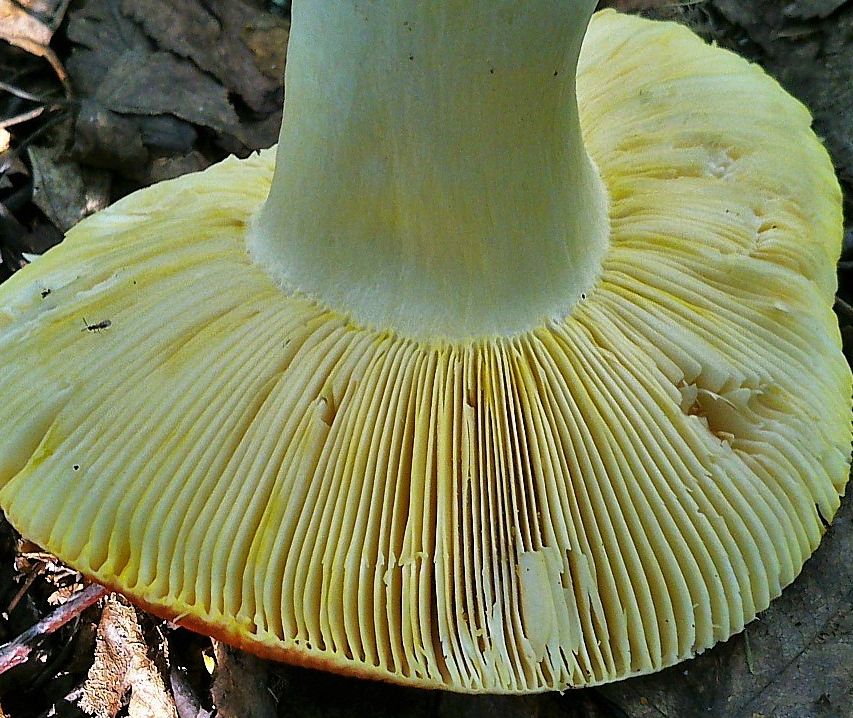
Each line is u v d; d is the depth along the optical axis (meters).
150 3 0.22
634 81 0.13
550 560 0.10
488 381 0.10
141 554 0.10
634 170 0.12
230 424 0.10
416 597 0.09
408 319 0.10
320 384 0.10
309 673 0.14
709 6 0.22
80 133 0.20
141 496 0.10
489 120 0.09
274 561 0.09
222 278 0.10
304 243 0.10
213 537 0.10
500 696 0.13
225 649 0.14
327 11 0.09
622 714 0.13
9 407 0.10
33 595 0.15
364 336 0.10
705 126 0.12
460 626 0.09
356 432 0.10
